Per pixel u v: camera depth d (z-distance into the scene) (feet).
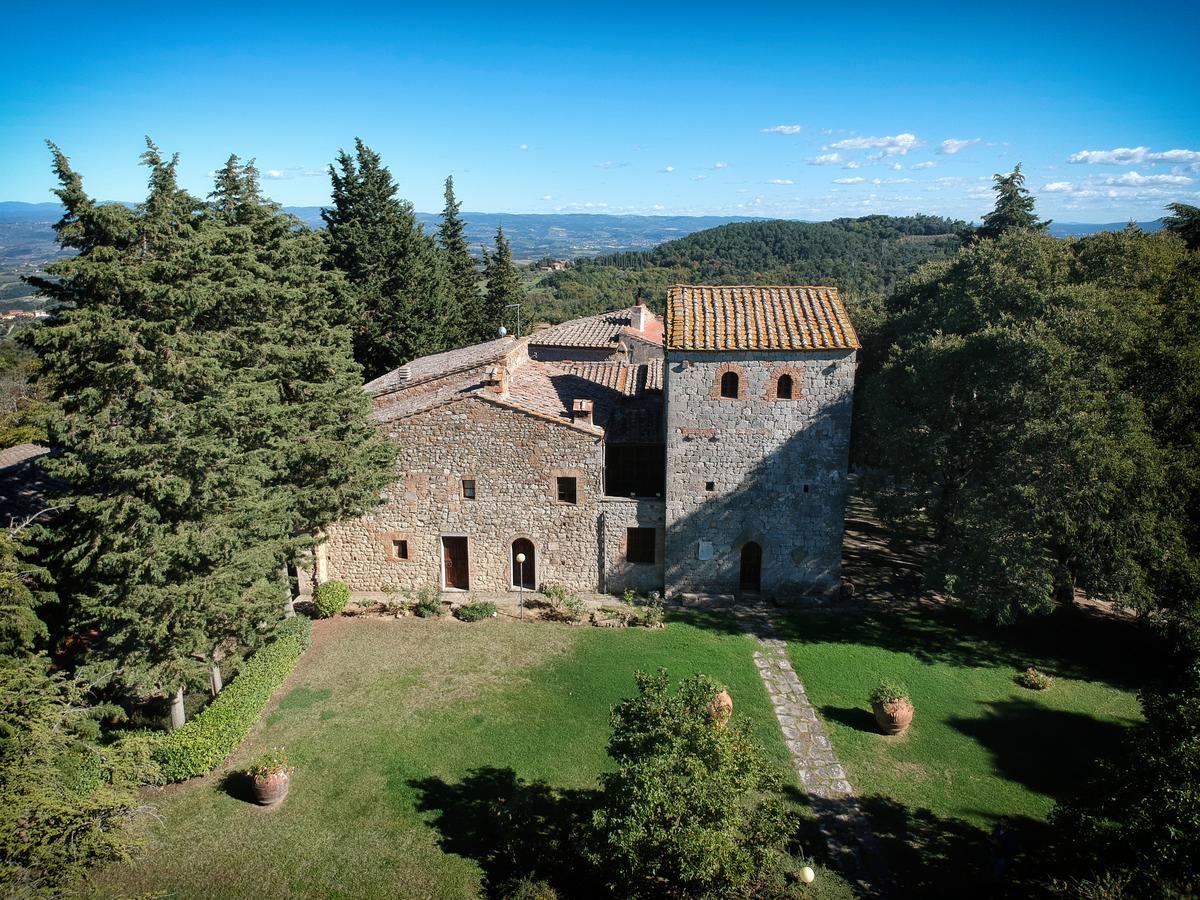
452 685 85.20
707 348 96.37
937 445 96.53
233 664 81.66
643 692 56.65
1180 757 47.26
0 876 47.50
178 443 65.98
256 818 64.69
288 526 83.66
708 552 104.27
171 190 67.05
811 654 92.12
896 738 76.23
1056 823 55.01
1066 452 83.30
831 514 102.01
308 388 91.40
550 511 104.99
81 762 61.00
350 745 74.33
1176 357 84.89
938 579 94.73
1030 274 96.99
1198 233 152.15
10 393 206.18
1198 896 39.75
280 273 92.07
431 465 104.42
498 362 111.14
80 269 61.82
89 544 66.33
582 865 58.08
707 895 51.37
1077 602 108.88
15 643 63.16
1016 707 81.92
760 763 53.52
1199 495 85.76
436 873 58.95
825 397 98.12
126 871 58.90
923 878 58.44
